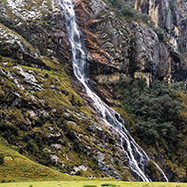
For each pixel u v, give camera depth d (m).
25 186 24.34
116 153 58.84
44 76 64.31
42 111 52.53
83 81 84.06
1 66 55.06
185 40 177.00
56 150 47.91
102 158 53.62
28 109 50.19
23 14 80.31
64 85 69.88
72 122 57.53
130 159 66.31
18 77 56.03
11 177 30.70
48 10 88.00
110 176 51.31
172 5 165.88
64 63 82.62
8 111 45.88
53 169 41.00
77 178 40.00
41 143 46.75
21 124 46.09
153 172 70.31
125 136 73.75
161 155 78.25
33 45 74.19
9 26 73.25
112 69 94.38
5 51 62.56
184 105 96.25
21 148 41.41
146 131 78.50
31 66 66.88
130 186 26.30
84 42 93.69
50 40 81.56
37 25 79.75
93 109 72.56
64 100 62.75
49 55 78.62
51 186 25.23
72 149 51.34
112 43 98.06
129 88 95.19
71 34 90.69
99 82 89.50
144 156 73.00
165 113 93.00
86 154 52.53
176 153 83.69
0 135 41.00
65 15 91.31
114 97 89.75
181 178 75.69
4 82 49.31
